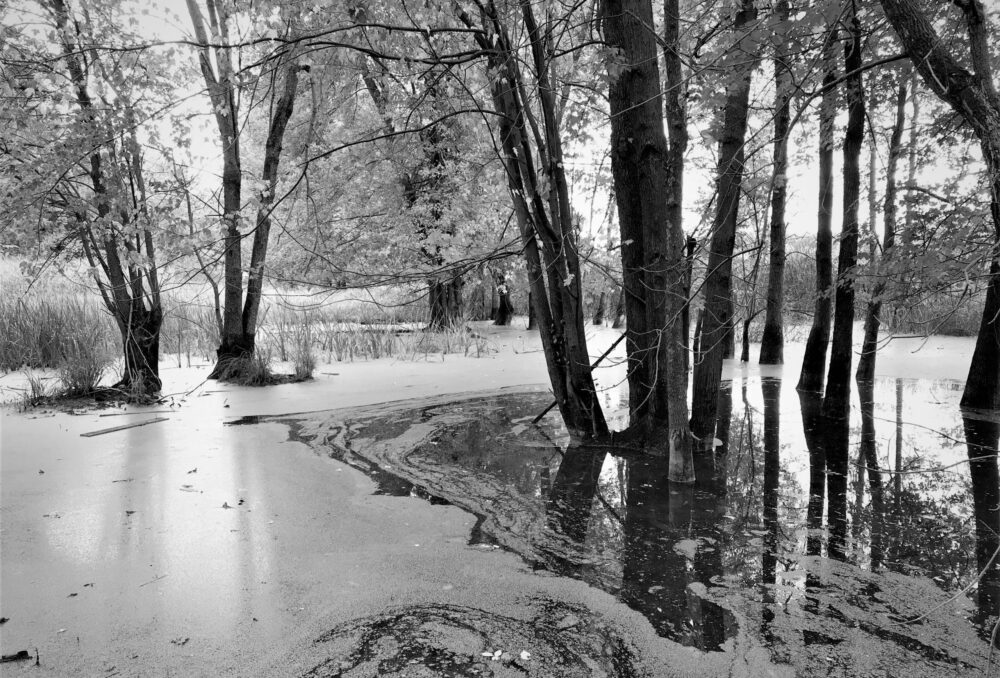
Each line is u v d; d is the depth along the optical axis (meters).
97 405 8.44
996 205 3.42
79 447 6.33
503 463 5.85
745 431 7.17
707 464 5.84
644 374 6.09
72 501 4.75
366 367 12.18
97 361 9.77
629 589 3.43
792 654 2.82
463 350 14.81
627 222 5.87
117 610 3.18
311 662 2.77
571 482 5.29
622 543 4.04
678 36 5.33
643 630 3.03
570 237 6.11
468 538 4.13
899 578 3.55
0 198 6.27
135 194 7.93
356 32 4.91
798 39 3.84
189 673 2.69
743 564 3.73
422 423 7.49
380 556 3.84
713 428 6.36
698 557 3.84
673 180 5.12
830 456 6.12
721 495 4.96
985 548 3.96
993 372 8.13
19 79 5.14
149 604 3.24
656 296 5.79
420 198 12.59
